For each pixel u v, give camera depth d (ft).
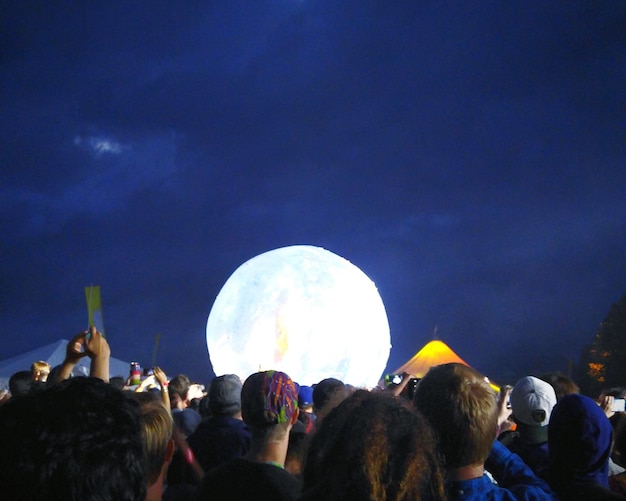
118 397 5.09
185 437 16.38
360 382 40.83
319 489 7.52
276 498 9.75
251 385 10.77
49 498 4.49
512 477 10.95
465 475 9.52
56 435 4.61
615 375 72.59
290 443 14.07
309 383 39.19
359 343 40.55
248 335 39.75
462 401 9.45
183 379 22.94
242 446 15.25
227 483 9.96
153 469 9.09
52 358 47.26
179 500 12.88
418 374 40.37
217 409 15.70
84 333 11.21
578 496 10.80
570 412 11.16
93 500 4.58
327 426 8.04
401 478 7.25
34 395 4.95
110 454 4.71
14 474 4.51
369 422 7.57
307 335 39.37
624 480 13.94
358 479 7.23
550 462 11.41
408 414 7.82
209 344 41.93
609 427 11.17
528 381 13.44
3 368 46.68
